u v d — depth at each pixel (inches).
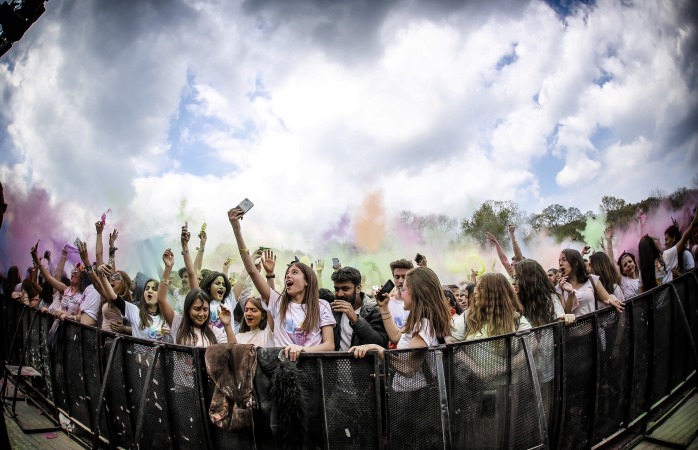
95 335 175.8
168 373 145.9
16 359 256.1
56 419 207.5
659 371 181.5
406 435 125.6
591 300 173.3
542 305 155.6
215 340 165.0
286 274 151.3
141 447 155.6
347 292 166.4
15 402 217.8
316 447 127.8
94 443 155.3
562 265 177.5
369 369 126.1
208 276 196.4
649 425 172.1
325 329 147.6
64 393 201.0
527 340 135.4
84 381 184.1
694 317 204.7
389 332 150.9
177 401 143.6
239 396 128.0
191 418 140.1
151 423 152.6
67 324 196.4
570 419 144.9
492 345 132.0
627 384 164.6
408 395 126.0
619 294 198.8
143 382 153.8
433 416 126.6
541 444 131.7
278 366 126.9
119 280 225.3
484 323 146.9
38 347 227.5
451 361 128.0
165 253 181.9
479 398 130.0
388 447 125.3
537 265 159.3
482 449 130.1
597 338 151.1
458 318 159.2
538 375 137.8
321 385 127.4
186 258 195.5
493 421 131.1
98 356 172.6
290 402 124.3
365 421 126.3
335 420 127.3
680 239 249.3
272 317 160.6
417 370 126.6
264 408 127.9
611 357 157.2
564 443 143.6
